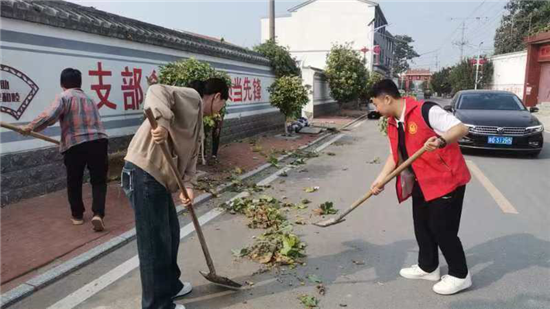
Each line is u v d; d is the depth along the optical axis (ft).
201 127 8.77
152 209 8.14
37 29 15.74
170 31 25.39
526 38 81.51
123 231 13.12
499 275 10.71
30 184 15.81
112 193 16.98
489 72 116.16
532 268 11.09
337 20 106.42
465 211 15.96
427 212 9.97
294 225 14.49
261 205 16.11
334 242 12.95
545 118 58.95
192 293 9.82
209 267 9.63
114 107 20.12
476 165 24.71
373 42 106.32
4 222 13.46
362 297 9.68
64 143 12.76
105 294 9.66
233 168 23.49
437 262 10.42
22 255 11.16
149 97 7.41
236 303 9.38
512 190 19.03
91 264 11.17
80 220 13.55
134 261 11.40
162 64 23.75
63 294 9.62
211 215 15.48
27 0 15.85
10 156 14.94
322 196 18.37
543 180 20.95
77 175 13.08
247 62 35.35
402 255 11.99
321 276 10.71
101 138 13.02
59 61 16.81
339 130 45.68
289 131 40.45
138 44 21.61
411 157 9.07
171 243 9.03
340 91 66.59
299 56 109.91
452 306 9.28
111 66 19.75
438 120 8.76
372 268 11.17
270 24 53.11
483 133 26.43
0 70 14.46
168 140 8.09
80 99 12.81
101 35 19.01
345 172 23.48
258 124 38.50
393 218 15.24
